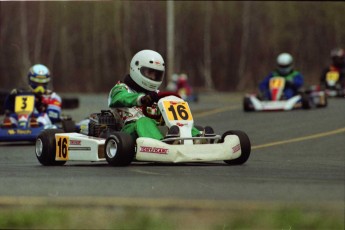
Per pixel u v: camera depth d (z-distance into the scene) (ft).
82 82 561.43
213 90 573.33
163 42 526.98
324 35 578.25
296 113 236.43
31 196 87.61
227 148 115.65
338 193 88.02
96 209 77.25
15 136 181.06
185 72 564.71
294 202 81.10
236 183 96.17
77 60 559.38
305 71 578.66
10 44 558.56
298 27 583.17
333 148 154.81
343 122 200.95
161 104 117.39
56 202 82.43
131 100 120.06
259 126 206.18
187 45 561.84
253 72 581.12
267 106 251.60
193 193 88.48
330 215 72.74
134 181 98.17
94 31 549.54
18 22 557.74
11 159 144.97
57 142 125.39
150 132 116.98
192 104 349.41
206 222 70.95
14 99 188.85
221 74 577.84
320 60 579.07
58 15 546.26
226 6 576.20
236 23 579.07
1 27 558.15
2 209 78.43
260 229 68.23
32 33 558.56
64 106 308.60
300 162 129.90
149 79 123.65
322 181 98.78
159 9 524.11
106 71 556.10
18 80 558.15
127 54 537.65
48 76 189.06
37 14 556.10
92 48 552.82
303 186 93.66
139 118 119.34
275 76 260.62
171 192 89.25
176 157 111.45
